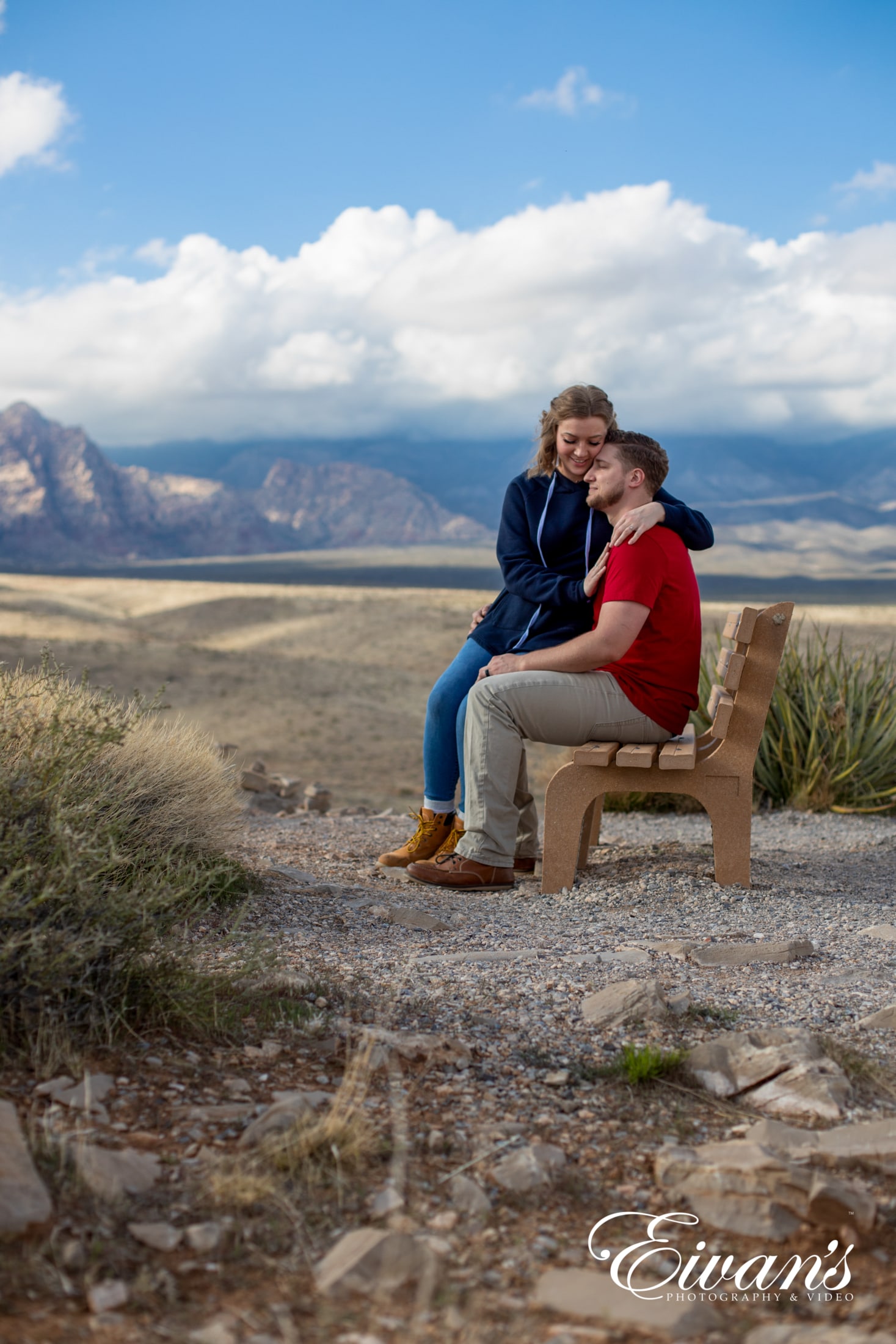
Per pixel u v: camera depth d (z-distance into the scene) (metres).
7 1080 1.92
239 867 3.84
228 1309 1.37
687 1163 1.76
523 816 4.57
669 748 3.97
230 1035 2.26
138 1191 1.62
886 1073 2.19
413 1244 1.50
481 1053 2.26
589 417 3.94
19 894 2.12
